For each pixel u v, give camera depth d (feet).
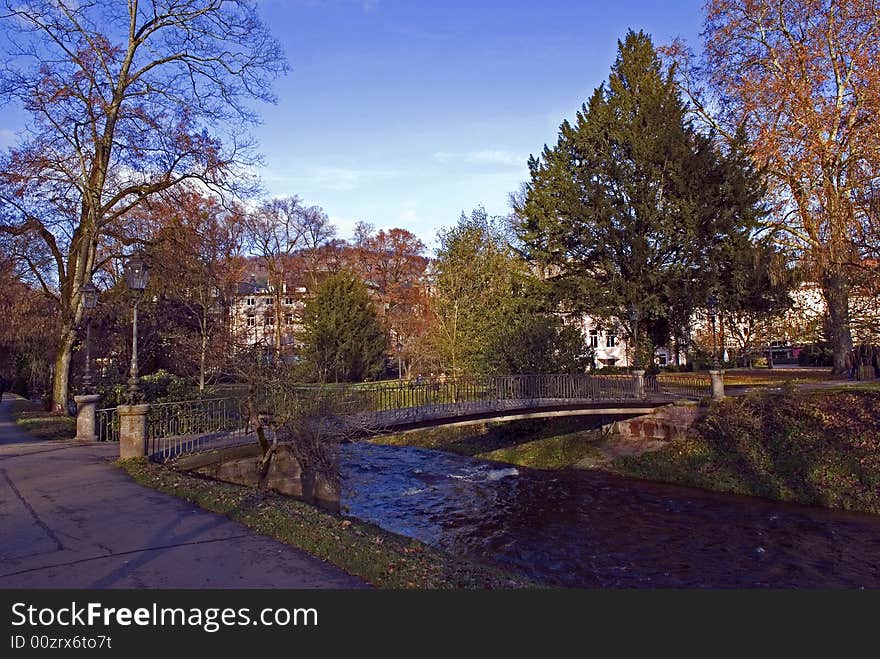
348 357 141.28
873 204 54.08
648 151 102.42
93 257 72.38
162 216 73.15
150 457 39.04
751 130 82.64
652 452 71.82
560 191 111.65
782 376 100.01
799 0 80.02
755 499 56.13
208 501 28.04
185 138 69.15
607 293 101.50
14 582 18.01
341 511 52.26
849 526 46.14
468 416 60.39
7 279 76.84
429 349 114.52
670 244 100.53
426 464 81.30
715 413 69.87
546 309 107.04
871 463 54.19
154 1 71.26
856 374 86.17
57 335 101.40
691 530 46.68
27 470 36.22
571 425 87.76
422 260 191.52
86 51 65.10
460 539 45.93
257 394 41.73
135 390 41.42
